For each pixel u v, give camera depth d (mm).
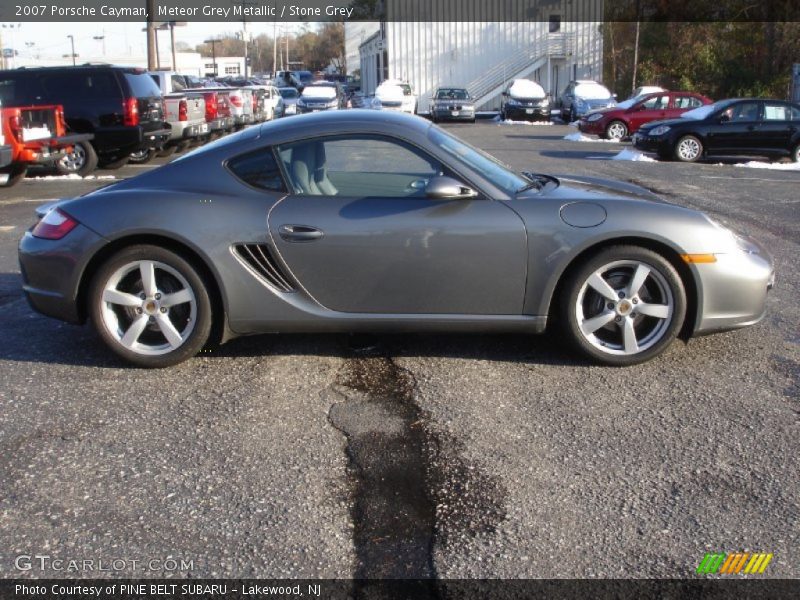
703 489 3232
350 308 4391
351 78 64688
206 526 2986
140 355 4461
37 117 12797
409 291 4344
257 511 3080
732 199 11062
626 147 20391
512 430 3746
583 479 3311
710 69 35562
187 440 3660
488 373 4438
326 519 3025
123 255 4355
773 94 33781
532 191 4566
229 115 21453
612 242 4355
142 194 4414
